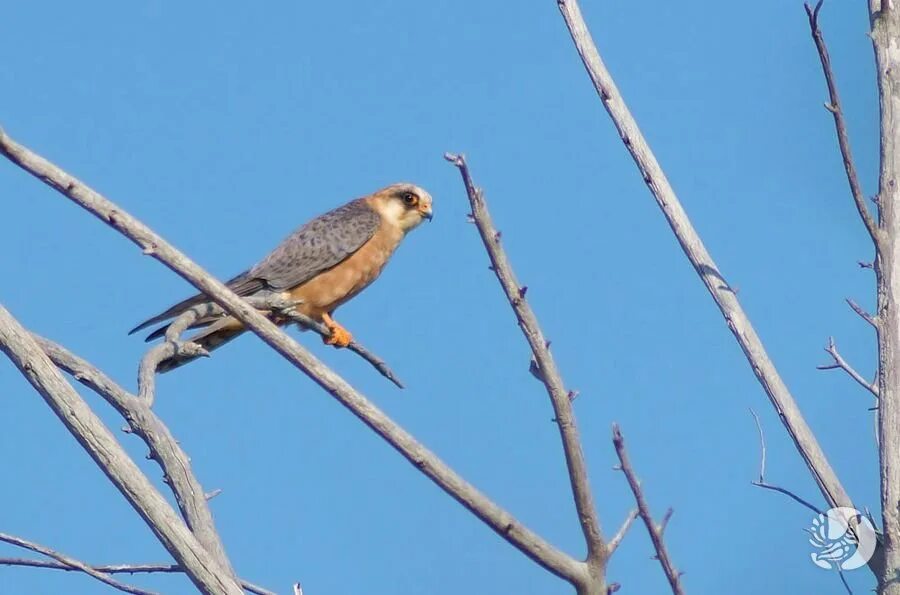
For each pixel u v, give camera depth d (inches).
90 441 291.0
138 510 288.2
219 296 310.3
